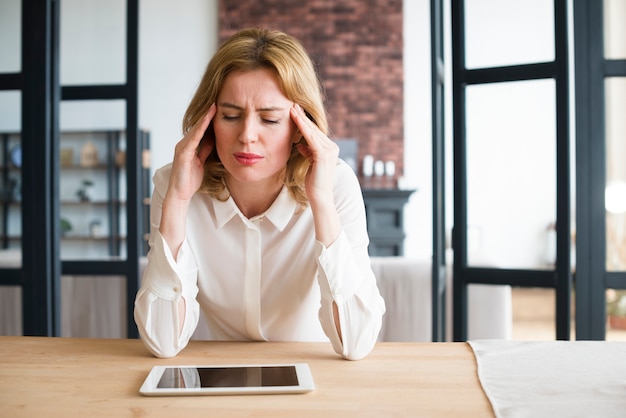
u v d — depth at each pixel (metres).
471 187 2.66
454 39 2.64
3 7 2.68
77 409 0.96
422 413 0.94
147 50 7.83
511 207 2.60
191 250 1.45
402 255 7.39
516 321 2.69
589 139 2.43
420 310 3.31
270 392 1.02
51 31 2.71
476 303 2.77
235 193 1.43
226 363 1.21
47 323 2.69
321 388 1.05
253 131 1.24
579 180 2.44
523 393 1.02
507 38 2.58
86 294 3.05
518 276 2.57
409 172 7.80
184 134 1.38
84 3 2.89
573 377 1.09
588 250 2.44
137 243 2.91
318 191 1.30
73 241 7.34
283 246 1.45
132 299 2.95
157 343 1.25
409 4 7.76
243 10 7.82
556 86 2.46
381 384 1.07
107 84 2.87
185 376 1.09
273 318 1.50
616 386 1.05
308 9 7.77
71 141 7.26
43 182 2.66
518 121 2.57
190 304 1.35
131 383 1.09
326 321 1.26
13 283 2.71
